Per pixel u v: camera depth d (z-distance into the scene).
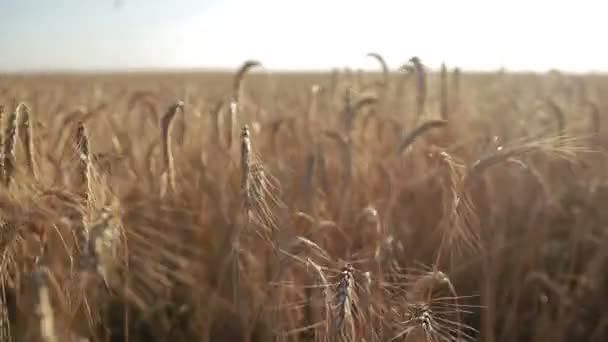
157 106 1.22
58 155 0.94
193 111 1.20
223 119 1.06
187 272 1.01
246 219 0.77
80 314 0.84
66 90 2.18
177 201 1.03
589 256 1.07
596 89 2.13
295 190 1.04
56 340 0.70
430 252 0.97
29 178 0.80
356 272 0.70
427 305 0.72
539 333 0.96
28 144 0.79
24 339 0.76
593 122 1.17
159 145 1.04
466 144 1.13
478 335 0.97
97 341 0.80
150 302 0.99
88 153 0.75
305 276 0.85
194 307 1.00
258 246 0.93
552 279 1.04
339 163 1.07
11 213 0.77
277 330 0.78
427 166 1.05
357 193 1.03
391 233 0.90
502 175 1.12
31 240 0.79
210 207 1.04
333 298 0.64
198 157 1.12
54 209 0.78
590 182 1.12
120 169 0.99
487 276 0.89
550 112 1.33
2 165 0.77
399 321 0.73
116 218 0.75
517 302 1.01
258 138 1.11
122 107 1.49
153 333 0.98
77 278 0.74
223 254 0.98
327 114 1.32
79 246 0.71
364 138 1.12
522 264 1.01
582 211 1.05
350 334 0.63
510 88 1.87
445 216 0.83
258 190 0.75
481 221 1.01
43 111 1.27
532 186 1.11
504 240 1.01
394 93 1.26
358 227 0.90
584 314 1.01
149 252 0.96
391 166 1.04
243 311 0.90
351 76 1.47
